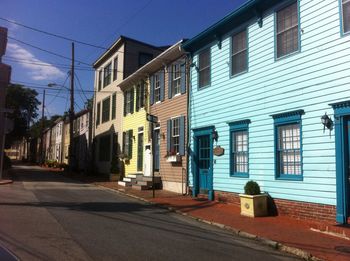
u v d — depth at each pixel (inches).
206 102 681.6
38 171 1593.3
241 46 600.7
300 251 334.3
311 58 468.8
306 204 462.0
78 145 1748.3
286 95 500.7
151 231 408.2
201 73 706.8
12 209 506.6
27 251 304.8
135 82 1026.1
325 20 454.6
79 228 403.5
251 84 567.8
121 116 1133.1
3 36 1042.7
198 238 386.0
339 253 327.3
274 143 514.9
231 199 597.0
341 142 423.2
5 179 1006.4
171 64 818.2
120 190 812.0
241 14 583.5
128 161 1048.2
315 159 453.4
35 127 3211.1
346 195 417.4
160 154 844.0
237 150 596.7
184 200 652.1
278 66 518.0
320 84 454.0
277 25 527.5
